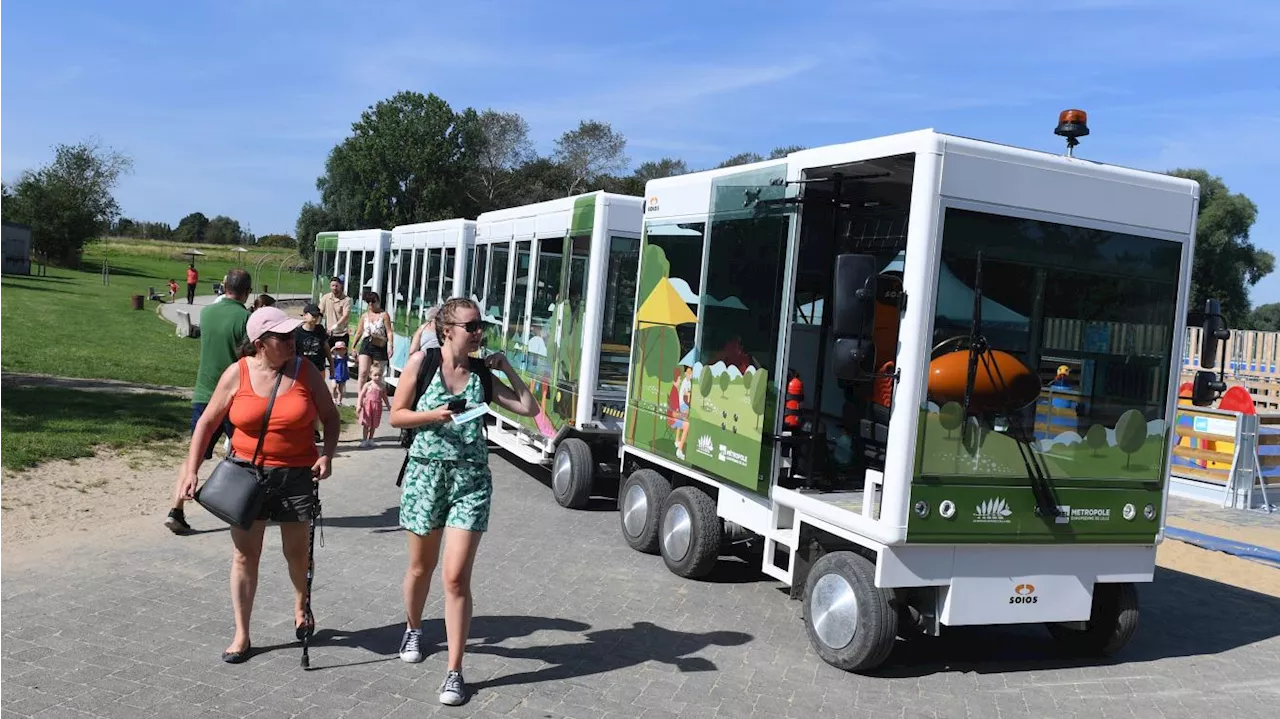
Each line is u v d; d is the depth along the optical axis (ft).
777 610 21.80
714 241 23.00
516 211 37.63
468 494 15.30
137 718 13.89
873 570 17.93
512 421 36.47
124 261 245.24
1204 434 43.50
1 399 38.50
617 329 30.71
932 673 18.92
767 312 20.77
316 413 16.42
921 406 17.17
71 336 69.87
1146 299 19.02
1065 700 17.92
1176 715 17.48
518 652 17.79
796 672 18.10
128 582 19.86
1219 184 151.64
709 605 21.75
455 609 15.21
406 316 51.83
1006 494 17.90
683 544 23.57
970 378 17.19
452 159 264.31
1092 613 20.43
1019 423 17.97
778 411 20.44
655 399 25.52
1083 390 18.52
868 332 17.33
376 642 17.58
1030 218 17.83
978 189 17.40
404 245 53.42
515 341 36.86
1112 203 18.56
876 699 17.20
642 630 19.65
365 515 27.40
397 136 256.11
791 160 20.39
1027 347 17.93
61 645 16.37
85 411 37.68
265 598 19.65
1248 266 151.33
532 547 25.63
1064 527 18.44
